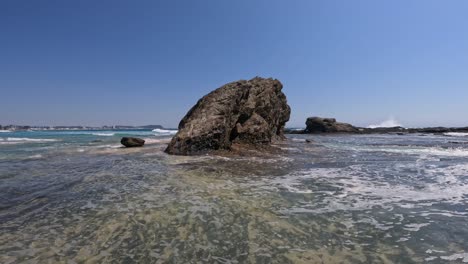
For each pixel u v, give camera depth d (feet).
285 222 20.03
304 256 15.24
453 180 34.40
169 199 25.02
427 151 69.56
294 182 32.45
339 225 19.56
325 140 118.11
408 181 33.76
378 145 89.04
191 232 18.21
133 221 19.94
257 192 27.73
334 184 31.71
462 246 16.37
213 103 66.44
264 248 16.15
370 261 14.73
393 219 20.75
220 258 15.03
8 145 83.41
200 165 43.19
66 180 32.55
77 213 21.56
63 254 15.35
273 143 86.28
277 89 102.83
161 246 16.31
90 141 103.96
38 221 19.99
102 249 15.93
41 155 56.49
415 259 14.93
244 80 76.89
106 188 28.86
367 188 30.04
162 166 42.04
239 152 60.70
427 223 19.97
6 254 15.33
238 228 18.89
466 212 22.39
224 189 28.76
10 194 26.78
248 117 76.23
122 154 57.00
